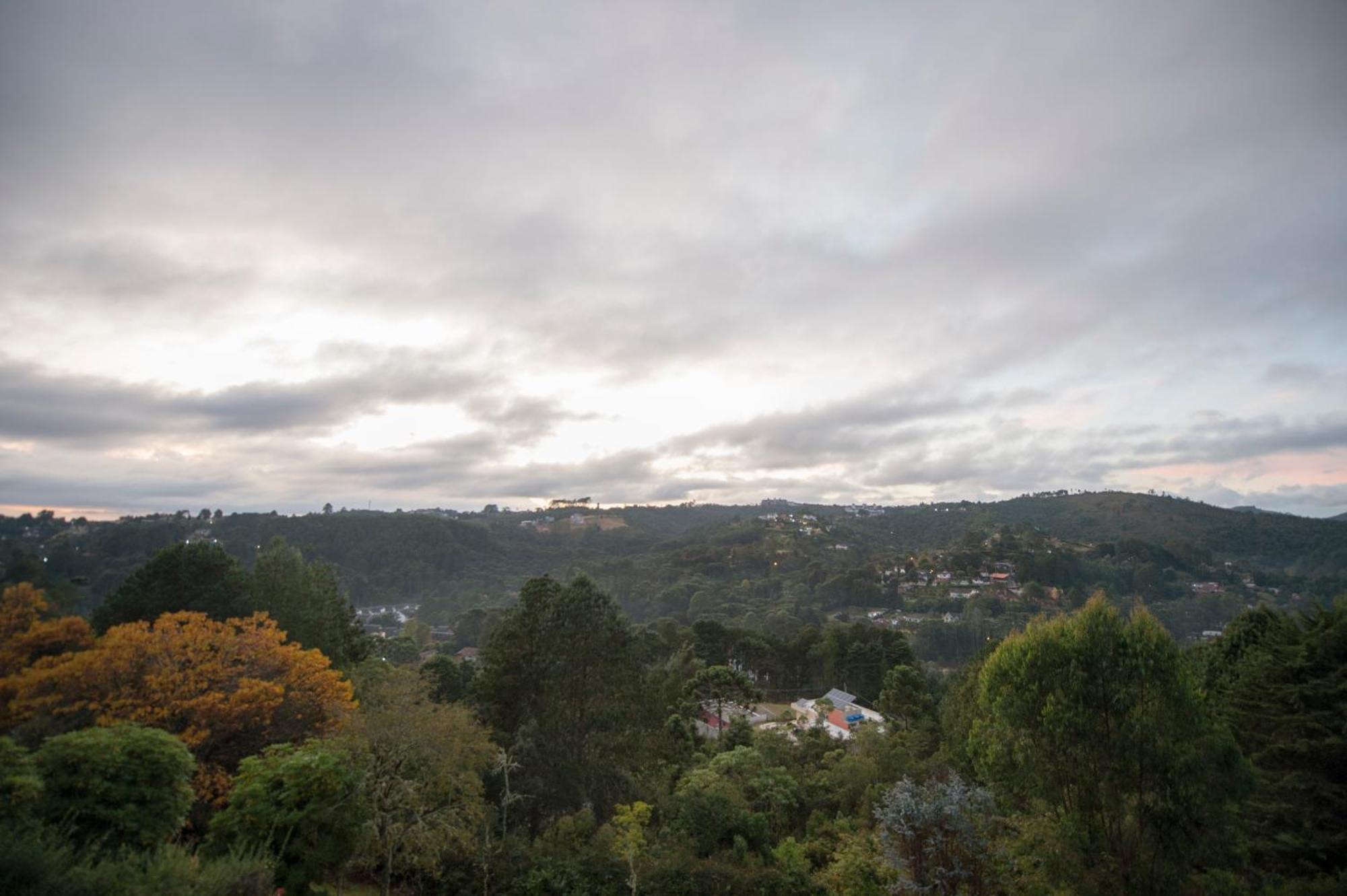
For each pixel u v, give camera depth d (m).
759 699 39.28
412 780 9.66
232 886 6.00
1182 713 10.98
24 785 6.18
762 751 26.66
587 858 11.05
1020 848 11.13
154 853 6.58
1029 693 11.94
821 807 21.38
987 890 10.32
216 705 10.15
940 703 36.84
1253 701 15.62
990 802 11.14
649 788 18.48
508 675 17.73
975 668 24.58
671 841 14.43
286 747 8.70
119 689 9.57
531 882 10.09
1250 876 12.41
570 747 16.83
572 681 17.42
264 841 7.41
